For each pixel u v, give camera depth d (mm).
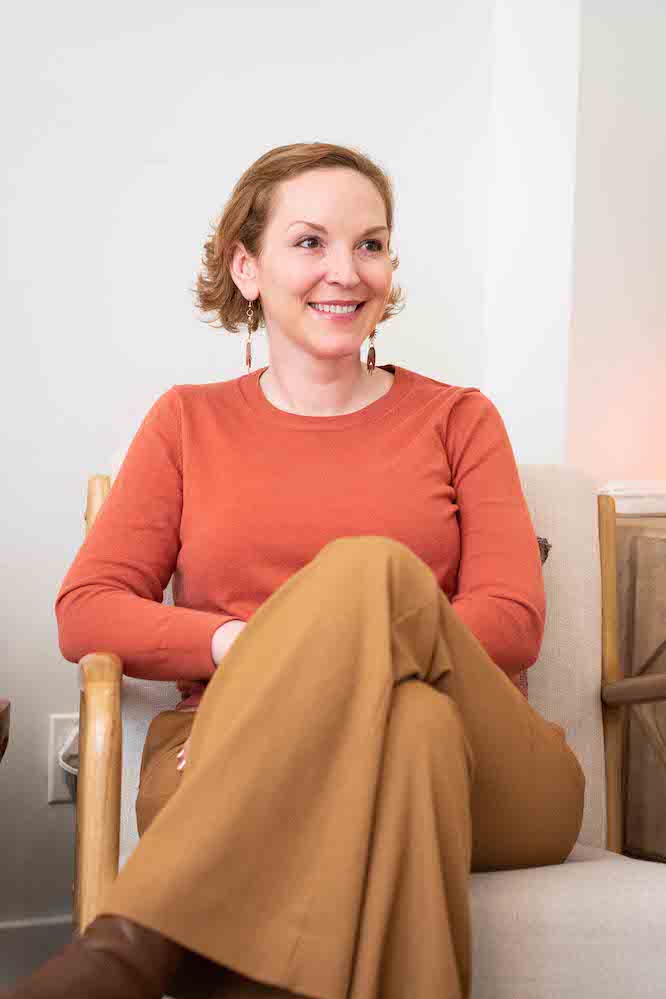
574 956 938
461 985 825
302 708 828
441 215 2227
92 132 2000
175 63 2047
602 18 2094
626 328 2152
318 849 803
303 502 1285
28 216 1968
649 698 1461
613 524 1641
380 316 1445
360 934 787
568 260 2082
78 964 726
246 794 796
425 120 2211
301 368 1349
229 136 2080
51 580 2000
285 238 1316
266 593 1273
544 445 2133
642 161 2150
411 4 2199
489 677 985
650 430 2184
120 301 2027
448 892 824
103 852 1043
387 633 860
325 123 2145
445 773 831
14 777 1980
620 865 1077
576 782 1098
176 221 2053
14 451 1975
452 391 1391
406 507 1290
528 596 1218
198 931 758
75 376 2006
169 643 1167
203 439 1340
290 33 2117
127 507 1306
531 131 2162
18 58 1954
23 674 1986
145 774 1183
